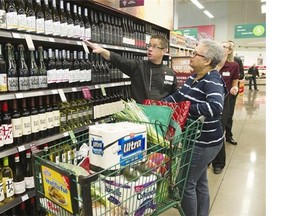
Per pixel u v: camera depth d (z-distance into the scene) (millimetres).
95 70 3369
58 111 2805
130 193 1391
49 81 2670
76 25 2934
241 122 7988
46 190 1354
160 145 1619
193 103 2092
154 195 1524
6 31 2166
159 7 5066
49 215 1436
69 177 1189
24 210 2617
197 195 2408
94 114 3385
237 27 15750
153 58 2992
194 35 11641
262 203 3244
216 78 2033
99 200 1276
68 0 2990
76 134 3043
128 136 1450
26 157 2502
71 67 3008
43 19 2512
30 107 2533
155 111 1778
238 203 3244
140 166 1460
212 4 20812
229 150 5289
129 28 4129
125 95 4043
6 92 2270
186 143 1796
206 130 2061
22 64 2436
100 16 3506
